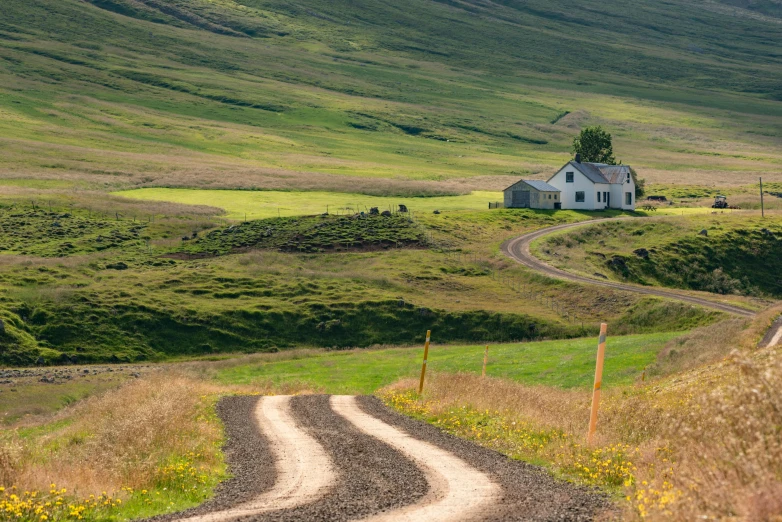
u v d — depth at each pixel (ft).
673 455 54.80
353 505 52.16
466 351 236.02
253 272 337.93
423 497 53.78
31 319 265.75
